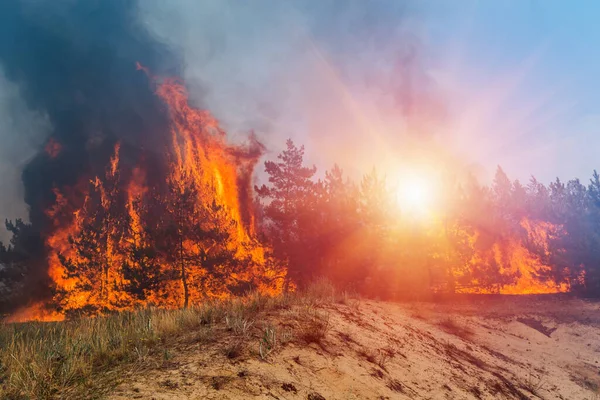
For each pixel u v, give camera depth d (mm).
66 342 6617
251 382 5371
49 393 4766
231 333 7238
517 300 20984
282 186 25531
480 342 13117
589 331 16375
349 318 10133
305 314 9211
